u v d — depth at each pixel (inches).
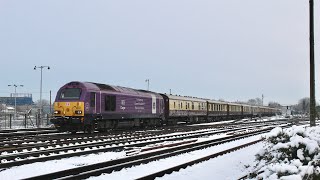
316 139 386.6
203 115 2100.1
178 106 1743.4
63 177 386.0
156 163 526.0
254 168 429.4
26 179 365.4
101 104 1072.8
